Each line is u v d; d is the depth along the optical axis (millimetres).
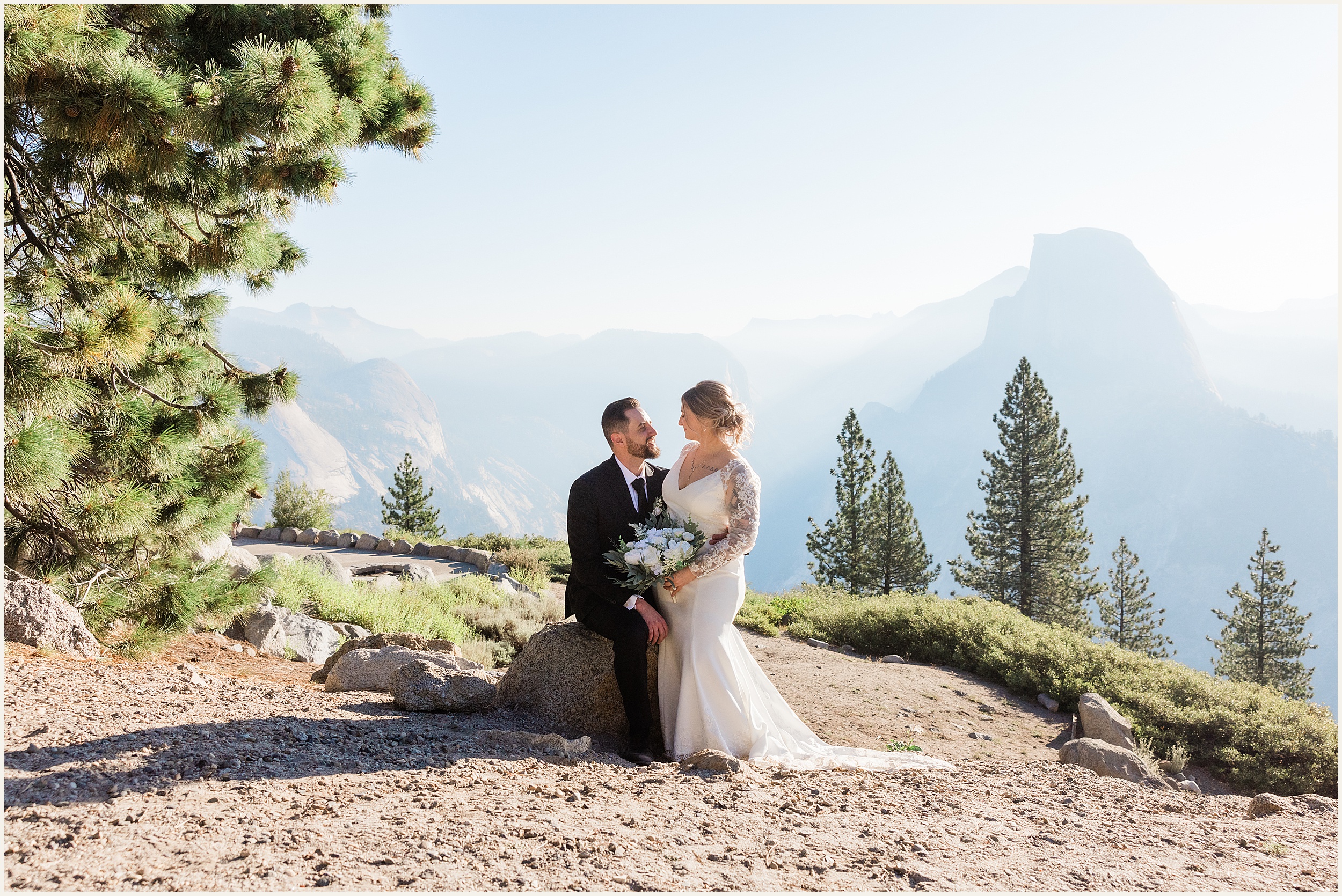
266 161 6250
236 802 2592
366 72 6656
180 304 8086
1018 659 10164
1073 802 3852
